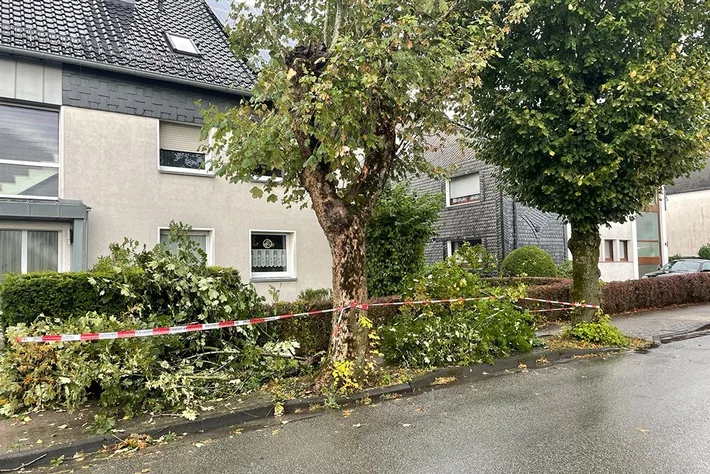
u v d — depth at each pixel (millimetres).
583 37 8000
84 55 9531
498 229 18125
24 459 4254
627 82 7555
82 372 5066
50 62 9234
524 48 8352
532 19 8102
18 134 9102
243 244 11336
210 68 11305
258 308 7238
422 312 7758
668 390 6055
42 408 5414
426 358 7051
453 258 8336
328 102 5301
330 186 6234
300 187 7387
